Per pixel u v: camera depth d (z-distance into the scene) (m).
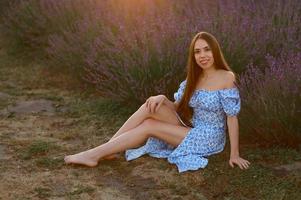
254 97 5.15
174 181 4.46
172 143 4.76
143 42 6.25
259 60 6.10
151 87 5.99
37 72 8.05
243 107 5.12
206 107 4.64
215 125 4.71
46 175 4.62
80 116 6.21
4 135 5.64
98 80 6.52
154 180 4.49
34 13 8.73
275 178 4.39
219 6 7.21
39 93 7.16
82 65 7.11
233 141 4.58
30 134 5.69
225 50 5.98
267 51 6.26
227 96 4.55
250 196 4.18
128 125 4.82
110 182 4.49
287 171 4.53
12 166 4.82
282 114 4.89
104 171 4.68
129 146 4.75
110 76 6.31
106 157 4.82
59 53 7.54
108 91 6.23
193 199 4.19
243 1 7.28
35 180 4.54
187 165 4.58
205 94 4.64
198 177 4.47
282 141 5.04
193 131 4.68
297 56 5.43
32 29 8.77
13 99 6.92
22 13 8.94
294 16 6.75
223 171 4.52
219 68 4.66
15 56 8.85
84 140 5.50
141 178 4.54
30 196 4.27
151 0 7.67
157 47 6.05
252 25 6.38
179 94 4.82
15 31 9.05
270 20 6.64
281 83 5.02
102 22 7.36
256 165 4.61
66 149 5.25
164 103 4.79
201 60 4.57
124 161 4.85
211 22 6.40
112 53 6.43
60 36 8.04
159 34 6.34
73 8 8.18
